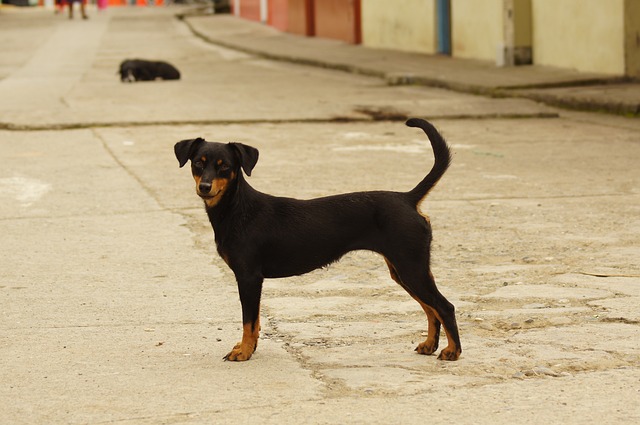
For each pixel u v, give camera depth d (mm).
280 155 14305
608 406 5602
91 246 9688
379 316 7523
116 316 7594
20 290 8320
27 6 71125
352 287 8281
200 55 34094
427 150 14680
